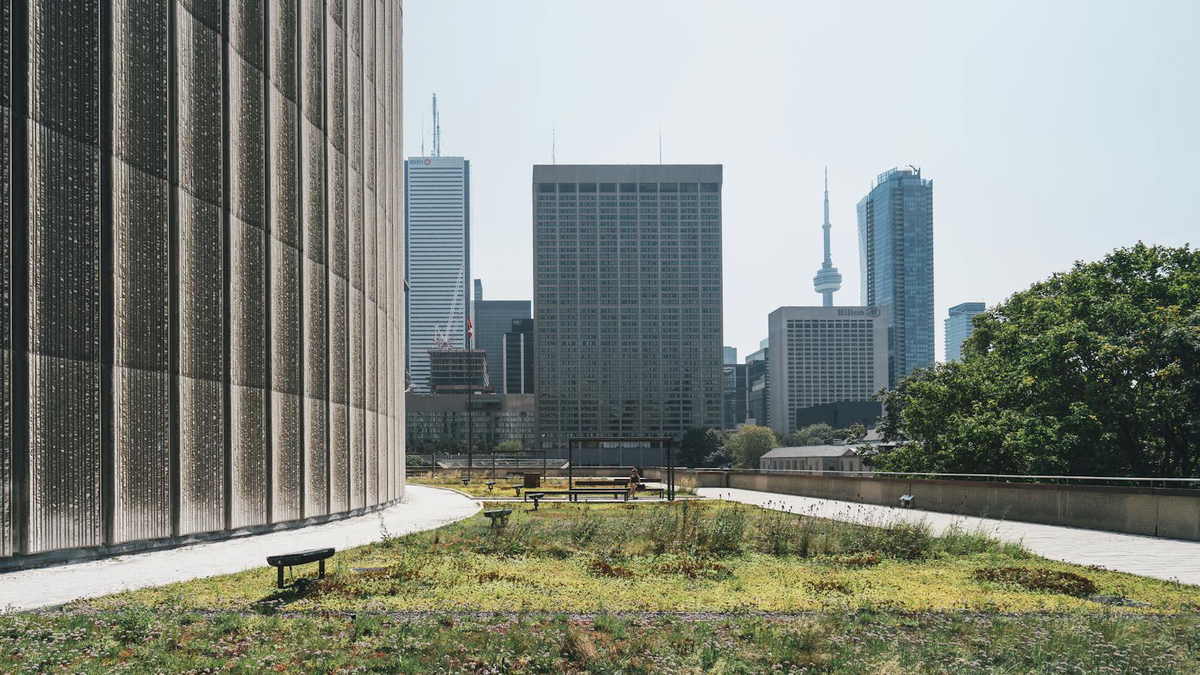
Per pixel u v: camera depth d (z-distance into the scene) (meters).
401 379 39.03
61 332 15.09
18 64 14.60
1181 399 33.31
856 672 7.70
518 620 9.55
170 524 17.53
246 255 20.89
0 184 14.05
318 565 14.01
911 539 16.59
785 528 18.27
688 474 49.16
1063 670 7.77
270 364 21.83
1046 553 16.09
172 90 18.23
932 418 42.56
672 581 12.73
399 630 8.90
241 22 21.08
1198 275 36.66
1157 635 8.99
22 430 14.23
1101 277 39.47
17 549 14.03
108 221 16.23
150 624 8.95
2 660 7.39
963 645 8.75
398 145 39.47
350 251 28.52
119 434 16.22
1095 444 34.47
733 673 7.59
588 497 35.69
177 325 18.00
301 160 24.38
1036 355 36.94
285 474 22.45
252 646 8.21
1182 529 18.30
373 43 32.69
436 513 27.78
